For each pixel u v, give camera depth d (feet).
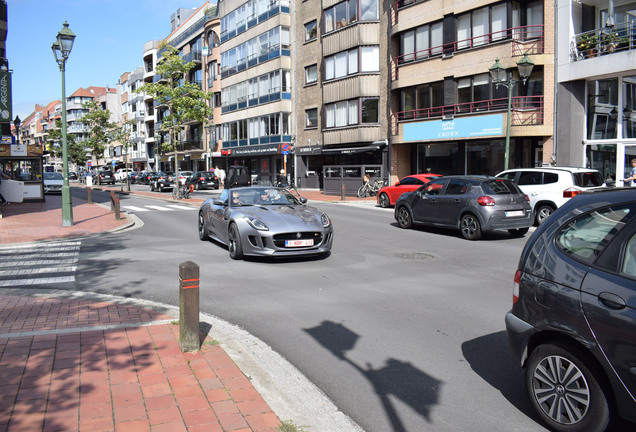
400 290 21.98
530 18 67.97
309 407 11.32
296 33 115.55
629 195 10.08
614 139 58.75
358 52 92.84
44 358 13.34
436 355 14.47
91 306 18.81
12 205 76.23
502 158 71.72
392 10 87.51
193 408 10.73
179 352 13.91
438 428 10.43
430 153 83.56
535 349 10.52
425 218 41.73
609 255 9.64
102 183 193.26
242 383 12.03
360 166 86.48
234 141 143.95
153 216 57.77
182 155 188.24
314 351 14.84
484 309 18.98
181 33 186.19
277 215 28.89
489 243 35.91
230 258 29.94
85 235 41.09
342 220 50.62
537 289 10.64
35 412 10.41
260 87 128.67
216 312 18.80
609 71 56.29
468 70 72.79
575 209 10.84
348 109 96.58
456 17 75.36
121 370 12.62
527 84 66.69
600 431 9.28
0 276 25.34
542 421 10.60
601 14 62.44
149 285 23.27
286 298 20.71
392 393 12.07
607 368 9.05
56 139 239.91
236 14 139.13
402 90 86.53
